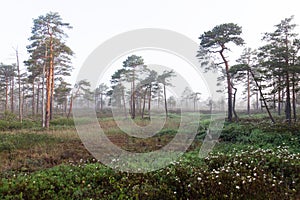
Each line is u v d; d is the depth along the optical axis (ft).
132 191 24.07
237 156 33.50
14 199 22.74
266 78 71.00
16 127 87.71
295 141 44.55
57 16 94.17
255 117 91.97
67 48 96.48
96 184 26.07
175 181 25.40
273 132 51.75
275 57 68.13
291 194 22.47
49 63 94.63
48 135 60.18
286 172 27.32
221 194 22.20
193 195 22.59
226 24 78.74
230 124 68.54
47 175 28.89
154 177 27.43
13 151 45.37
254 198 21.52
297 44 65.21
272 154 32.40
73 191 24.54
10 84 154.40
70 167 31.65
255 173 25.26
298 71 62.28
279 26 79.15
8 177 29.78
